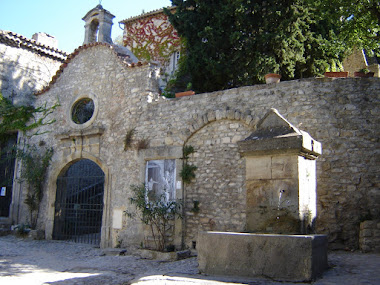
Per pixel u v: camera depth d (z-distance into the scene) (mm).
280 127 6379
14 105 16938
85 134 13125
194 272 6363
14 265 8961
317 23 14953
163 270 7836
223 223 9609
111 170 12328
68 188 14227
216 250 6008
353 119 8906
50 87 15234
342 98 9039
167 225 10359
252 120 9617
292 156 6066
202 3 14617
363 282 5281
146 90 12000
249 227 6227
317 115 9070
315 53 14938
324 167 8852
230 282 5387
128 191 11633
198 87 15281
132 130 11961
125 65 12789
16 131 16234
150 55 19609
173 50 18938
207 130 10391
